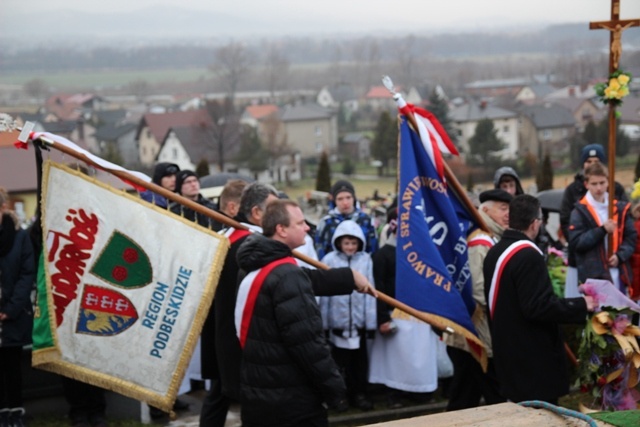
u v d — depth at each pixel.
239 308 4.94
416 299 6.36
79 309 5.56
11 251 6.65
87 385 7.04
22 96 128.38
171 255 5.66
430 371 7.82
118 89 173.25
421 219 6.41
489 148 54.25
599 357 6.07
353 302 7.62
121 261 5.62
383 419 7.69
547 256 8.64
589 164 8.30
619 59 7.03
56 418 7.33
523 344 5.88
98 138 89.94
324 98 120.25
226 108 78.12
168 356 5.65
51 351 5.51
